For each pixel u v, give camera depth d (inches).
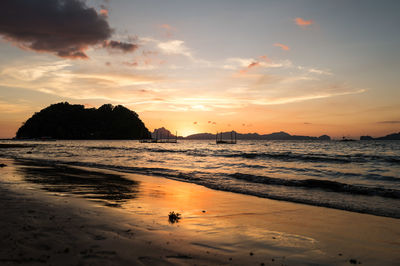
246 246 220.8
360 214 356.5
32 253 172.6
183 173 828.0
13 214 271.7
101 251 184.1
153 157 1707.7
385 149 3056.1
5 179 584.7
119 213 310.2
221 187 578.6
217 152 2452.0
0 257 162.4
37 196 386.0
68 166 993.5
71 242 199.2
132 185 575.8
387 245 237.5
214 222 297.1
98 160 1390.3
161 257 182.1
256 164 1206.9
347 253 215.3
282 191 535.2
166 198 439.5
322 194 506.0
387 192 502.6
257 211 364.8
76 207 326.3
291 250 216.4
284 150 2925.7
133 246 200.2
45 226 235.8
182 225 276.1
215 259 187.0
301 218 330.6
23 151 2369.6
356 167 1080.2
